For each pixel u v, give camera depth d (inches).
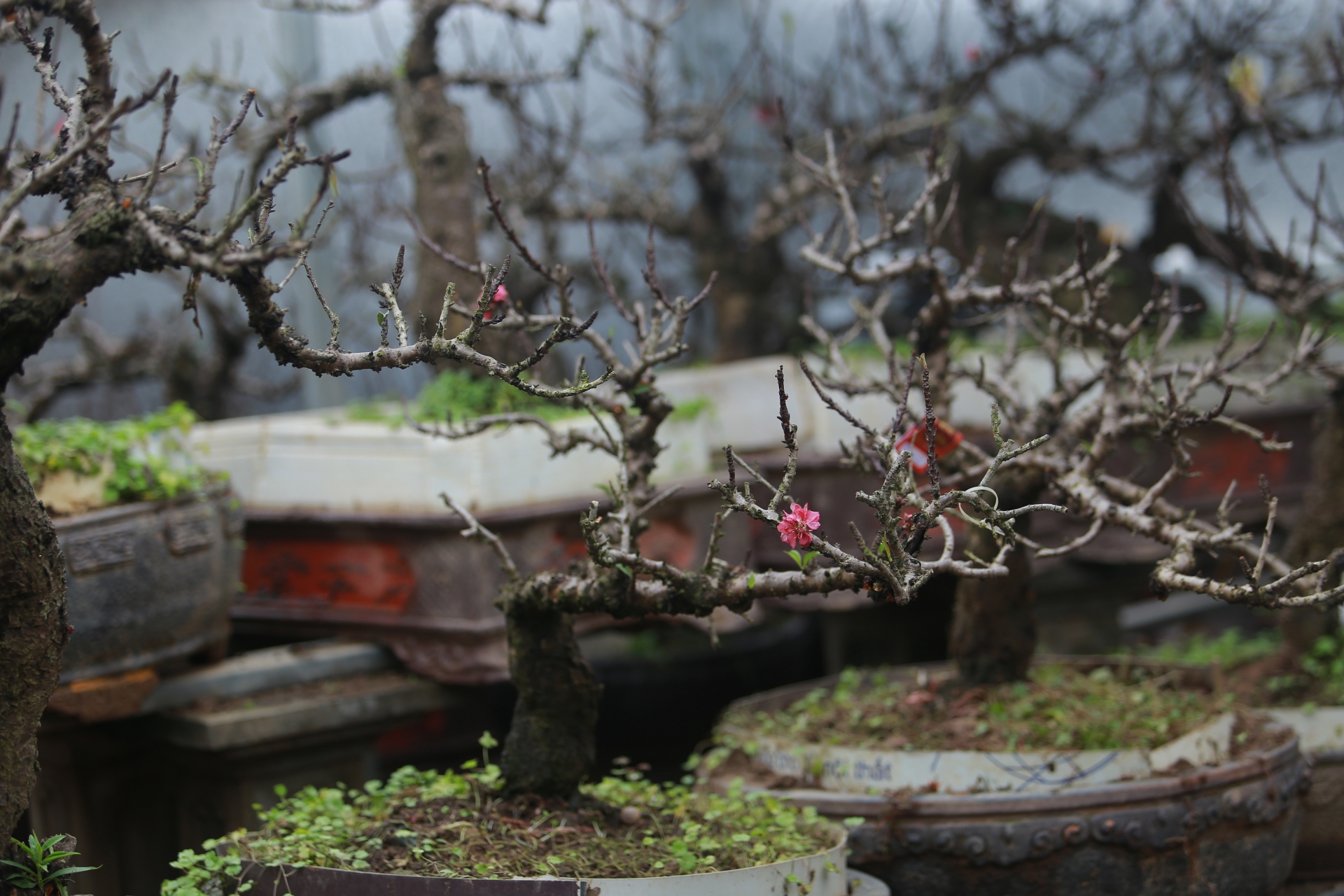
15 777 79.4
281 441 186.4
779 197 262.4
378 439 174.6
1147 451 215.0
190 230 75.6
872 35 327.0
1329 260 265.1
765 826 107.4
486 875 91.7
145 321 292.0
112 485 144.3
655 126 263.9
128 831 159.6
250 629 187.8
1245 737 130.7
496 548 107.2
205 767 154.3
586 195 294.7
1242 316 273.4
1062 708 134.0
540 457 172.6
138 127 271.1
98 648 138.3
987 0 252.2
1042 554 106.5
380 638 173.9
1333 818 140.9
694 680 241.6
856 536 75.3
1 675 77.9
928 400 77.9
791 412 216.4
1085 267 121.0
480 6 183.6
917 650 225.0
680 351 111.1
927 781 119.6
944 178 131.3
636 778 121.6
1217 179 229.6
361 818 107.7
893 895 115.3
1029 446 76.9
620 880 89.1
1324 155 315.3
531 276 267.0
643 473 114.2
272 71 283.1
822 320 324.5
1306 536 165.5
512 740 106.8
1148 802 114.0
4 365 71.7
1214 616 294.4
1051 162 257.6
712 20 365.4
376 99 311.9
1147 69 246.4
